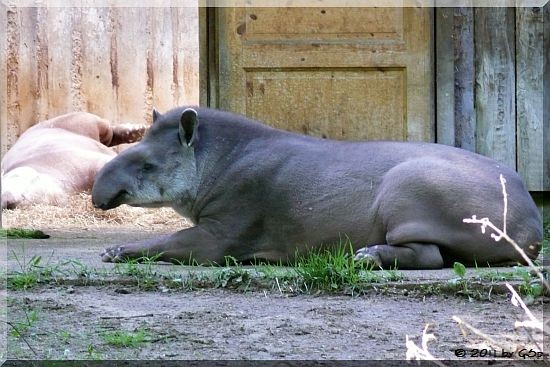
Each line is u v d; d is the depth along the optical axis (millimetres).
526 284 18922
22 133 45344
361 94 33656
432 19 33656
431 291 18969
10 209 36562
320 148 23406
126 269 21062
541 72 34062
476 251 21703
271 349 14461
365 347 14602
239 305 17984
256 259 23234
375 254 21281
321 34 33594
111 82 46531
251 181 23109
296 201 22734
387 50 33594
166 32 46844
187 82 47094
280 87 33656
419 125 33781
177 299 18656
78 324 16188
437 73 33844
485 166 22484
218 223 23219
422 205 21688
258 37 33656
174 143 23562
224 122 23984
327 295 19109
